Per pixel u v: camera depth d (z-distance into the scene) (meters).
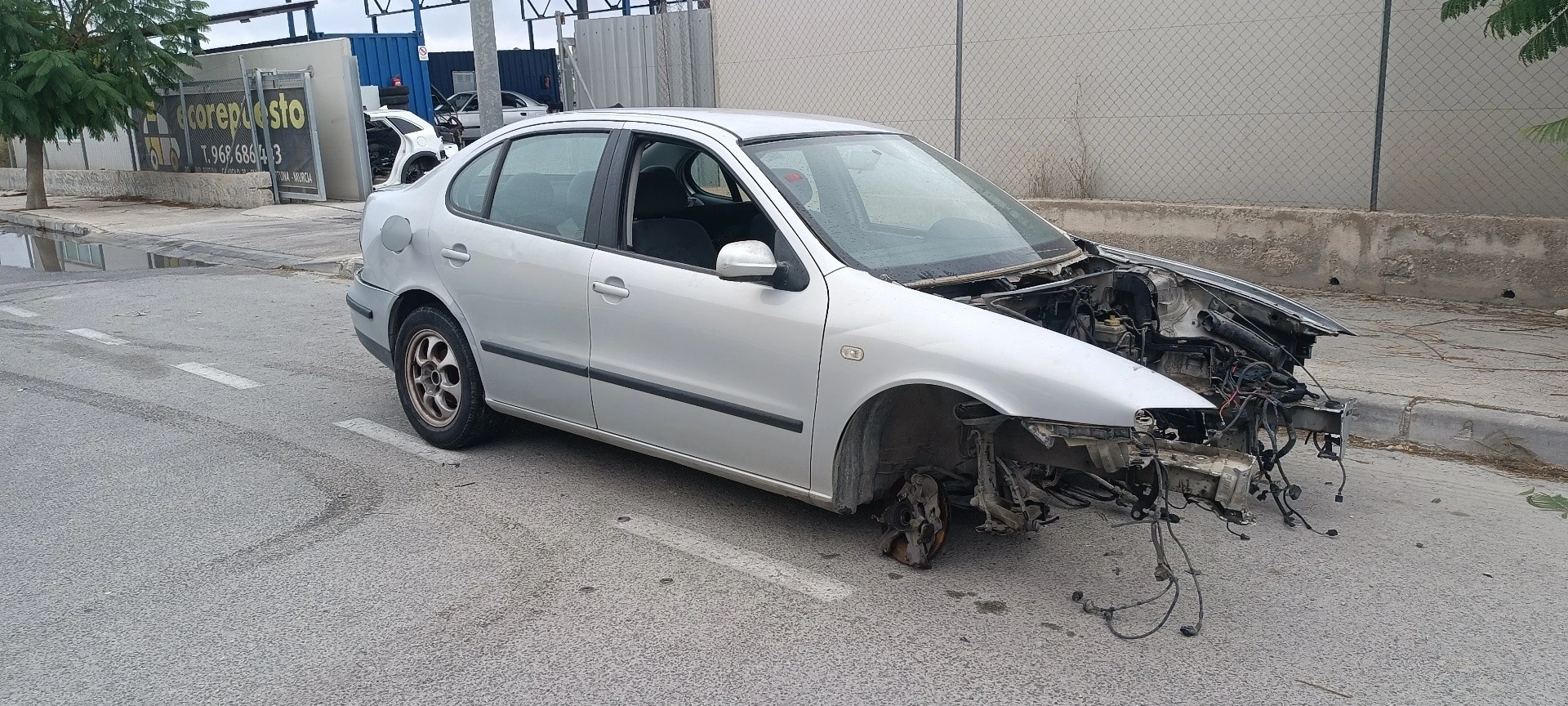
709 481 5.23
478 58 11.32
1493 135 8.67
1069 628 3.75
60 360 7.91
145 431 6.14
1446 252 8.17
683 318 4.43
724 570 4.23
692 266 4.50
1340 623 3.77
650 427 4.68
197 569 4.28
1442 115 8.85
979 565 4.26
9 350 8.30
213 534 4.64
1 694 3.37
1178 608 3.89
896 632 3.72
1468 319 7.68
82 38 20.16
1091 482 3.97
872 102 11.97
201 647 3.66
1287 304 4.71
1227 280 4.87
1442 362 6.54
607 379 4.77
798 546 4.46
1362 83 9.13
